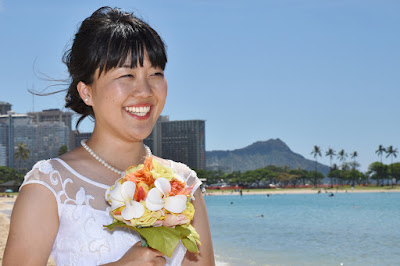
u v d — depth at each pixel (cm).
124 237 145
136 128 151
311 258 1395
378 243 1812
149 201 132
